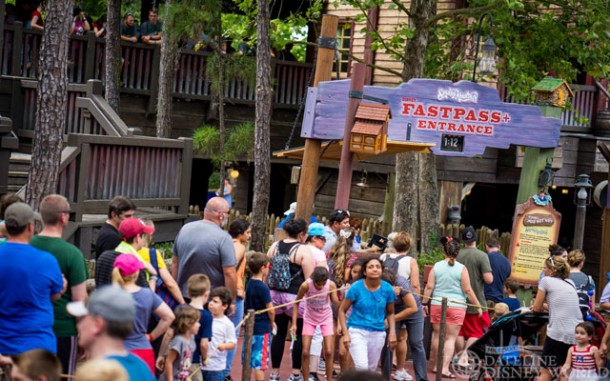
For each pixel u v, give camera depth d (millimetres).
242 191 30875
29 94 17547
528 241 16078
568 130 25094
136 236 9234
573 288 11742
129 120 21031
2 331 7754
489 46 16469
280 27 21391
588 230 27375
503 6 18797
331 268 12609
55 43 11469
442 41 21531
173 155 15484
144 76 21156
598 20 19938
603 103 25781
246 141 18828
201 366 9797
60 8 11445
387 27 25188
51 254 8172
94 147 13938
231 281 10562
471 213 29812
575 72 21516
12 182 15648
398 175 18250
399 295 12141
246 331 10070
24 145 17453
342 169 13492
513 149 22828
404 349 12633
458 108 14859
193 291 9422
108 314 5488
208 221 10648
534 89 16219
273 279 11836
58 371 5957
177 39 18969
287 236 12391
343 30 26516
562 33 20891
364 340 11148
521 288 16109
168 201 15344
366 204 24969
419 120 14617
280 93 23547
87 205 13812
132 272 8227
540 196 16047
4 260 7828
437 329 13375
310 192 13852
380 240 13070
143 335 8273
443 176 22328
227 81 20453
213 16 18422
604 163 24453
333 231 13234
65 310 8578
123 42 20531
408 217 18172
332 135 13695
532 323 12047
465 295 13328
